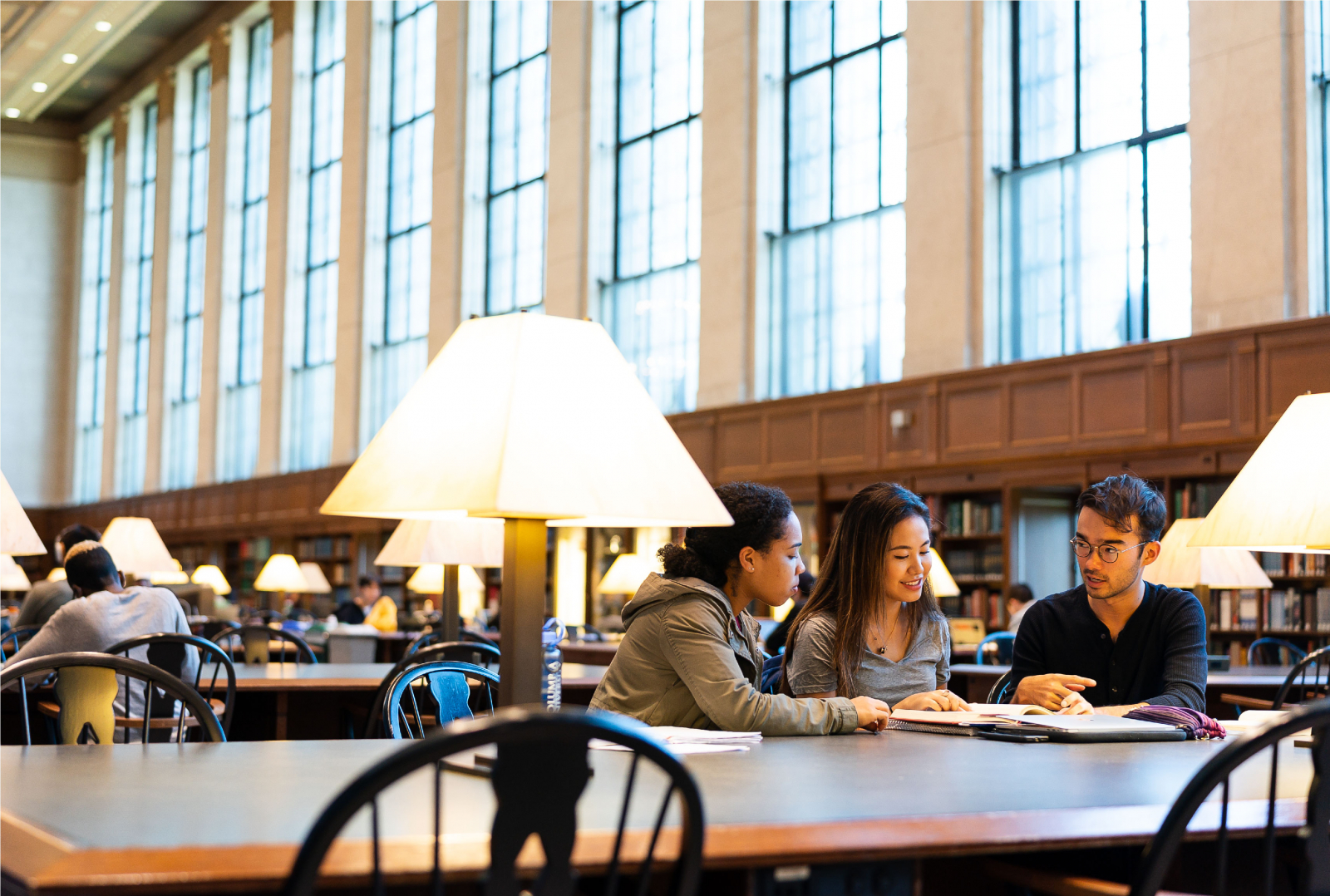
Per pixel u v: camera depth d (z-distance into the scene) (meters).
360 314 18.31
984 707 2.57
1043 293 10.12
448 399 1.73
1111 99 9.80
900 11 11.62
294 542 19.44
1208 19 9.01
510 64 16.61
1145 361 8.87
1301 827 1.57
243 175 21.91
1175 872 1.86
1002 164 10.52
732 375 12.56
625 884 1.45
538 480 1.62
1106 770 1.84
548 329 1.75
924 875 1.70
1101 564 3.05
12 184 26.33
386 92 18.73
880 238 11.56
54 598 6.45
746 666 2.50
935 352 10.64
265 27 21.64
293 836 1.23
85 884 1.10
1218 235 8.79
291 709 5.47
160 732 4.23
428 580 8.20
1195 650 3.00
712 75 13.16
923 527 2.75
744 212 12.64
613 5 14.84
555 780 1.22
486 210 16.69
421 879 1.19
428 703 5.00
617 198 14.59
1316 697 5.09
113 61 24.19
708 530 2.54
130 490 24.38
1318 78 8.54
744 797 1.53
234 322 21.72
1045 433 9.52
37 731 5.16
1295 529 2.36
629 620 2.49
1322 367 7.86
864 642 2.75
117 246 25.00
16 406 25.98
